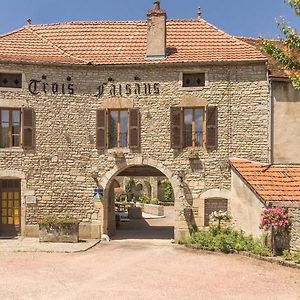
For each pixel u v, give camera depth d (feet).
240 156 56.13
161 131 57.21
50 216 57.11
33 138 57.00
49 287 33.30
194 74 57.62
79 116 58.08
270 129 55.62
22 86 56.95
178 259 44.65
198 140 57.21
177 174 56.80
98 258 45.14
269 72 56.59
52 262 42.73
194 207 56.44
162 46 58.23
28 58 57.21
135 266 41.29
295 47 35.24
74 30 65.82
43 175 57.31
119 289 32.89
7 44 60.49
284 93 56.34
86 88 58.23
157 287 33.53
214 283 34.73
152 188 134.21
